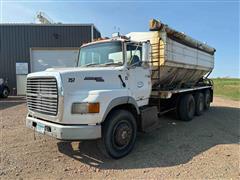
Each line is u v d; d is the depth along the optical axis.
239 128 7.19
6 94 14.97
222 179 3.69
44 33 16.23
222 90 25.62
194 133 6.51
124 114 4.68
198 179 3.69
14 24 16.11
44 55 16.38
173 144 5.51
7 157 4.59
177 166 4.22
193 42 8.62
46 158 4.59
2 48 16.30
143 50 5.27
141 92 5.39
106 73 4.59
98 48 5.43
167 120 8.37
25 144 5.39
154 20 6.19
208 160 4.48
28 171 4.00
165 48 6.44
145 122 5.36
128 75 5.00
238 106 12.62
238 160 4.48
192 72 9.40
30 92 4.80
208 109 11.20
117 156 4.57
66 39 16.27
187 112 8.15
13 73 16.41
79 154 4.82
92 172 4.00
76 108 4.11
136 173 3.95
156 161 4.47
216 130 6.88
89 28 16.33
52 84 4.18
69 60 16.42
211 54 11.43
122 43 5.00
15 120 7.96
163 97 6.77
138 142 5.67
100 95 4.22
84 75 4.32
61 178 3.76
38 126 4.51
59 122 4.14
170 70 7.27
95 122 4.18
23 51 16.30
